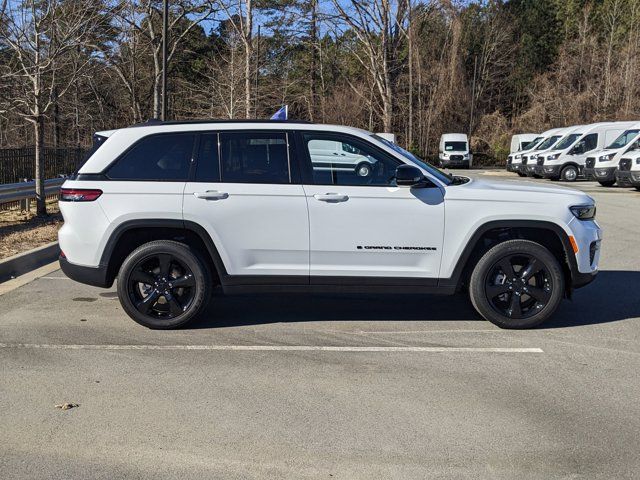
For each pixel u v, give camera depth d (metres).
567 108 51.50
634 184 21.14
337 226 5.84
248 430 3.95
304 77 50.56
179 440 3.82
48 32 12.63
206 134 6.00
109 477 3.40
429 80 53.75
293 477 3.40
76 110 26.97
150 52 34.59
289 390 4.59
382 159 5.95
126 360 5.20
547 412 4.22
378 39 45.12
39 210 13.12
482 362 5.18
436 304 7.04
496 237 6.21
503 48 63.84
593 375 4.88
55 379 4.78
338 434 3.90
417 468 3.50
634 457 3.62
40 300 7.17
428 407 4.30
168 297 5.97
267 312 6.71
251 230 5.87
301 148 5.94
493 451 3.69
